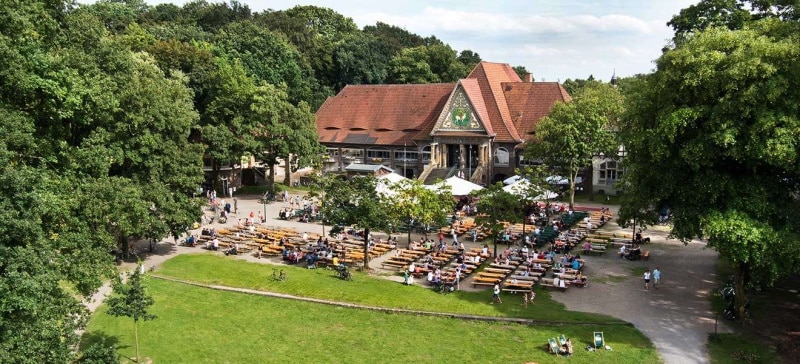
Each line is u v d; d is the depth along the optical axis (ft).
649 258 184.14
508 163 313.12
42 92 128.16
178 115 193.26
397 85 363.97
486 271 169.48
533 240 197.47
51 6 152.76
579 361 112.37
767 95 110.63
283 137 295.28
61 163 139.74
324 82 460.55
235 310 141.49
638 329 127.34
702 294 149.79
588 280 163.63
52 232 112.27
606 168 300.40
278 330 129.90
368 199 174.09
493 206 177.06
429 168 314.96
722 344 118.62
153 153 182.60
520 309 140.87
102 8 416.46
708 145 119.14
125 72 179.73
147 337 124.47
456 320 135.13
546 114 316.81
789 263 113.91
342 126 361.51
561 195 267.59
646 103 135.03
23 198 83.61
